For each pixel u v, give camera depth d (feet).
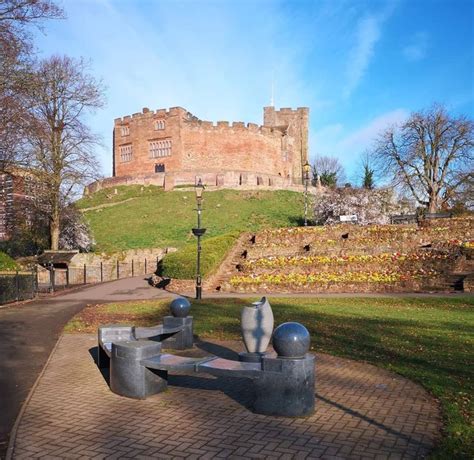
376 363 31.53
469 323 46.39
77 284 103.50
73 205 131.54
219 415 21.94
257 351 28.89
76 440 19.07
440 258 80.79
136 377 24.70
